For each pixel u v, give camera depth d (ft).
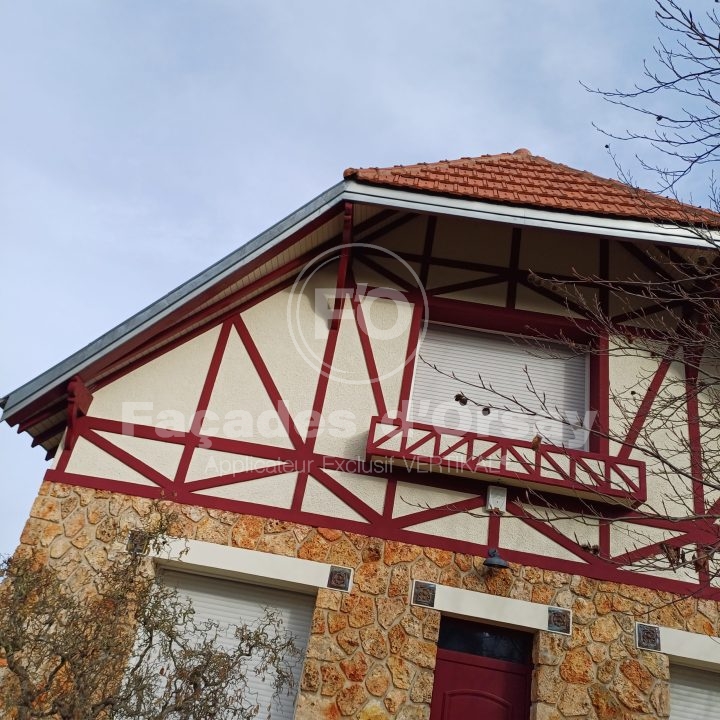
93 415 24.75
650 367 26.35
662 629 22.26
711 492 24.31
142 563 20.68
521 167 29.81
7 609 18.49
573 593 22.63
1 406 23.63
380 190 24.98
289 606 23.16
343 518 23.47
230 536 23.15
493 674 22.25
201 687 17.60
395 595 22.44
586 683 21.50
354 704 21.06
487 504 23.54
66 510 23.36
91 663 17.37
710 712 22.25
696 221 22.74
